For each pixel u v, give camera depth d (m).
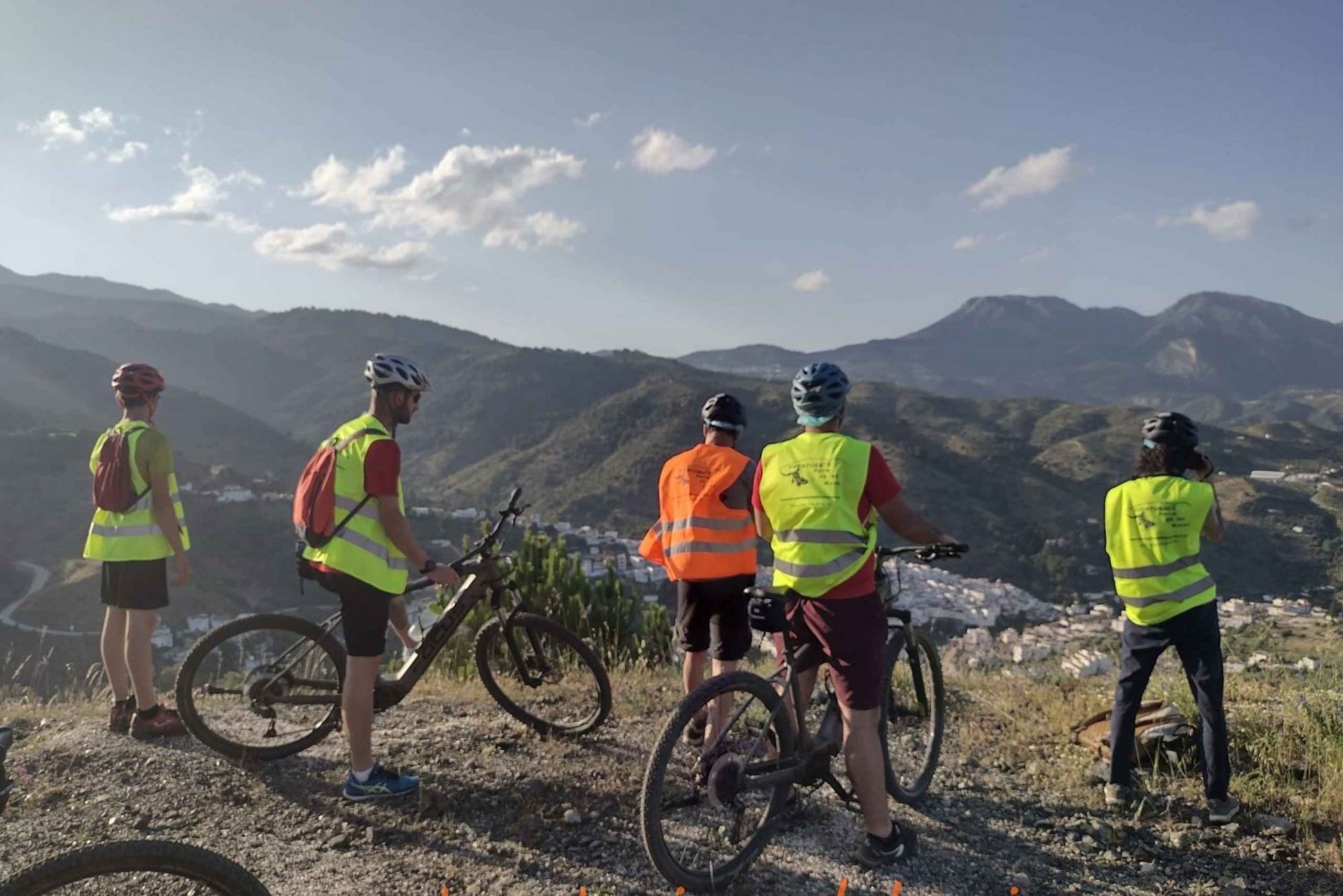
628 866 3.38
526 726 4.86
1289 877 3.60
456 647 7.04
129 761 4.12
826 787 4.20
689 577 4.29
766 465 3.65
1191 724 4.94
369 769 3.87
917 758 4.45
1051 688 6.24
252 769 4.14
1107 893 3.45
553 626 4.76
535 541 8.26
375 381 4.05
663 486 4.53
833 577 3.39
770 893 3.29
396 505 3.90
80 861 2.07
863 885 3.39
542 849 3.48
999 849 3.78
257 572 95.19
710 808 3.79
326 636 4.47
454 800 3.86
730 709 3.53
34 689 5.70
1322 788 4.32
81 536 100.88
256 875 3.18
